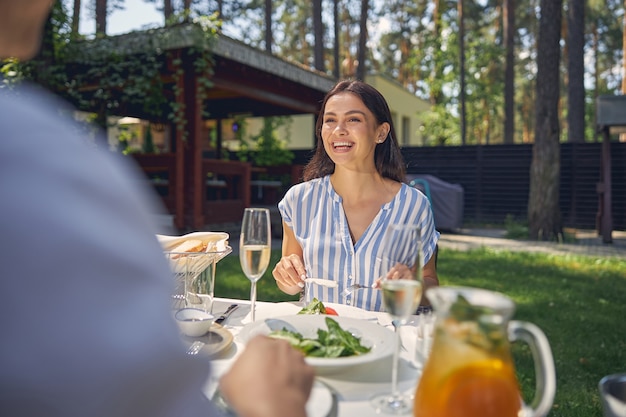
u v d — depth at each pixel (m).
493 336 0.79
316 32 16.95
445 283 5.80
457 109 24.92
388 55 43.00
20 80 6.19
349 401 1.08
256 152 14.58
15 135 0.46
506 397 0.79
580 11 14.16
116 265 0.46
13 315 0.42
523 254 8.05
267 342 0.78
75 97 7.48
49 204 0.44
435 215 11.71
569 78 14.22
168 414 0.50
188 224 8.02
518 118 50.53
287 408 0.69
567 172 12.72
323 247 2.27
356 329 1.43
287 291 2.13
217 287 5.27
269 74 9.33
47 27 6.54
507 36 21.06
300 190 2.43
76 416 0.43
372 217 2.31
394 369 1.11
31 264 0.42
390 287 1.12
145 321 0.47
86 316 0.44
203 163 8.52
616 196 12.18
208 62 7.66
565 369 3.38
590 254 8.40
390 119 2.43
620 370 3.38
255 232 1.64
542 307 4.83
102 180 0.49
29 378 0.42
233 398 0.71
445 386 0.80
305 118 21.66
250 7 27.44
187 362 0.51
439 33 24.92
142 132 15.57
